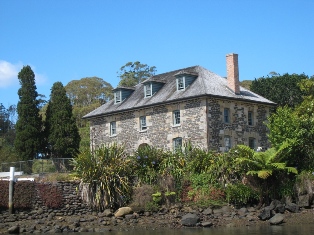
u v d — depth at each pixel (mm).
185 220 25031
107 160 29625
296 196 27750
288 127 29266
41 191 28766
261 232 21500
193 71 40531
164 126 38625
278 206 26484
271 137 30188
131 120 41188
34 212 28188
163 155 31078
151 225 25375
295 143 28734
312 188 27344
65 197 29047
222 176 29016
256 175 28406
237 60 39469
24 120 51688
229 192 28141
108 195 28609
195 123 36594
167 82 41688
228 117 37938
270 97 51219
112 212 28281
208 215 26859
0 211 27766
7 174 36031
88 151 29719
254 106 40031
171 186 29062
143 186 28938
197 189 28875
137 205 28172
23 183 28531
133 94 43781
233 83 38906
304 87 39844
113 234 22859
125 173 29719
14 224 26266
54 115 52188
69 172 34219
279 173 28547
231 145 37594
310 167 28859
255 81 53438
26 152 50812
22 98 52125
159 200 28453
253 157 28547
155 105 39031
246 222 24828
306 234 20359
